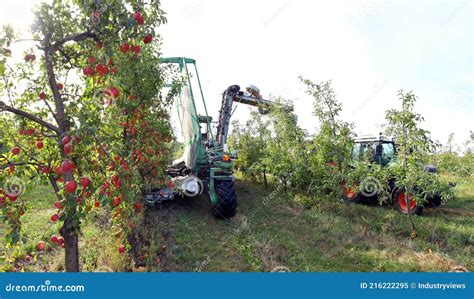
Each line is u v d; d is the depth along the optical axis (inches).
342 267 188.1
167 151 187.8
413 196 239.0
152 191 237.8
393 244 219.0
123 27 118.0
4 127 132.3
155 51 171.3
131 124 156.2
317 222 260.7
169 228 228.1
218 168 252.7
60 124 114.8
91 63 118.2
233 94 315.9
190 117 237.1
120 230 165.9
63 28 114.6
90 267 168.9
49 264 175.0
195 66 236.2
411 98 233.1
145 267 174.9
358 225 251.4
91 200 127.6
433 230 235.3
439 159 373.1
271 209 297.7
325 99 281.9
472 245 222.5
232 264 186.4
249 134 415.8
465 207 330.6
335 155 279.4
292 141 311.6
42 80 130.0
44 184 132.2
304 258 197.5
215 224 247.9
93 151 121.9
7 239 121.9
